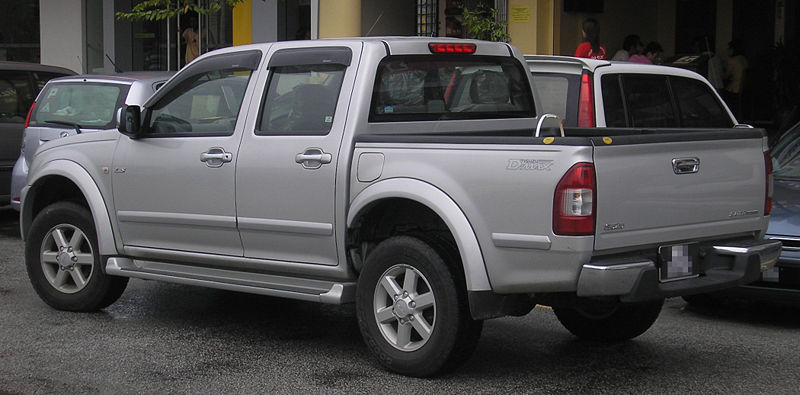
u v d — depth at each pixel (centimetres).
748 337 707
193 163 678
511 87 709
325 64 635
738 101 1673
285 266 645
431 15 1589
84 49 2081
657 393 566
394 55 631
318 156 614
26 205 791
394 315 589
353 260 616
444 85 662
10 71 1209
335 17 1520
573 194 515
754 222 609
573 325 684
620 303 589
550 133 712
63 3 2088
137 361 633
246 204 651
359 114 609
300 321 750
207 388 575
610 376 600
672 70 895
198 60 701
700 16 1809
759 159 610
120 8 2059
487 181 545
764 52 1731
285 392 566
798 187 798
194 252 693
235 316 764
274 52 662
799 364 632
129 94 1024
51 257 770
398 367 589
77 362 630
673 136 556
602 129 691
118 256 739
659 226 550
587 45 1302
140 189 712
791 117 1330
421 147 573
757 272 586
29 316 757
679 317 775
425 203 563
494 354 651
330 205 611
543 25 1514
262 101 657
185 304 807
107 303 760
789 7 1733
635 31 1759
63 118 1060
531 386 577
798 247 711
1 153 1185
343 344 679
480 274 549
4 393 563
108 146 735
